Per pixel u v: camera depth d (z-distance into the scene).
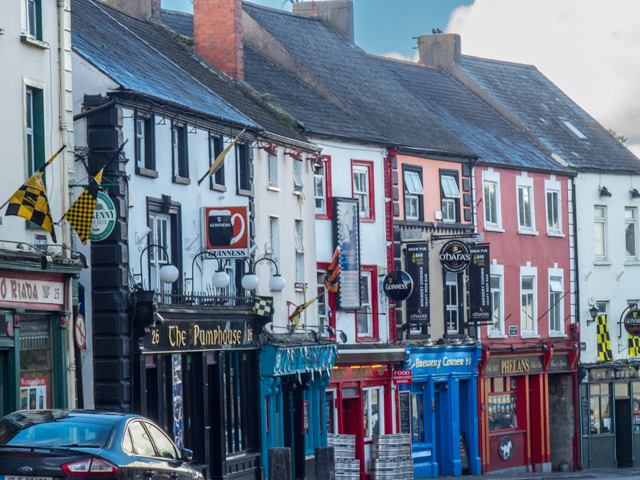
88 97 53.25
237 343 64.94
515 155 98.75
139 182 55.44
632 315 105.19
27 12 48.94
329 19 102.25
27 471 31.27
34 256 47.06
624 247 108.12
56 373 49.75
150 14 78.69
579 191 104.06
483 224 92.44
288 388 71.06
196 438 61.16
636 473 94.25
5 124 46.44
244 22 89.56
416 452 84.38
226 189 65.00
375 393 81.25
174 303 57.50
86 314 53.38
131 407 53.75
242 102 73.12
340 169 79.25
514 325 94.88
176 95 60.62
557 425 100.69
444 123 96.56
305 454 73.06
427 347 84.38
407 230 84.50
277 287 68.12
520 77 119.00
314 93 85.62
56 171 50.00
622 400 106.31
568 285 101.94
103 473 31.48
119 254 53.06
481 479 82.62
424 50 113.75
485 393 90.75
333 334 75.75
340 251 77.50
